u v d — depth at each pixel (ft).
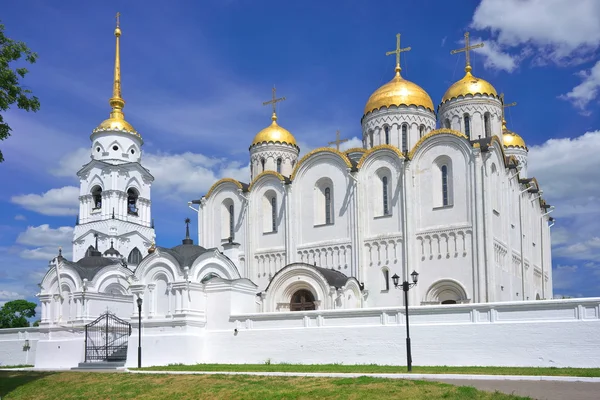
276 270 197.36
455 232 168.14
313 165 196.44
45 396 112.06
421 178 176.65
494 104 202.90
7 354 194.39
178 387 104.94
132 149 279.90
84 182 274.36
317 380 98.63
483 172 166.61
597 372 101.91
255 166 249.34
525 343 120.26
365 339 135.74
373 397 83.56
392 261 176.96
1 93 109.09
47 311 183.73
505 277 174.09
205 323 156.66
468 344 125.29
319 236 191.42
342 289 165.99
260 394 92.73
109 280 188.44
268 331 147.43
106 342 165.07
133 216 275.80
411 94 204.23
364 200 184.65
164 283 159.63
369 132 207.31
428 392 83.51
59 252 189.26
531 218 212.43
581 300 116.88
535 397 78.84
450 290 168.25
